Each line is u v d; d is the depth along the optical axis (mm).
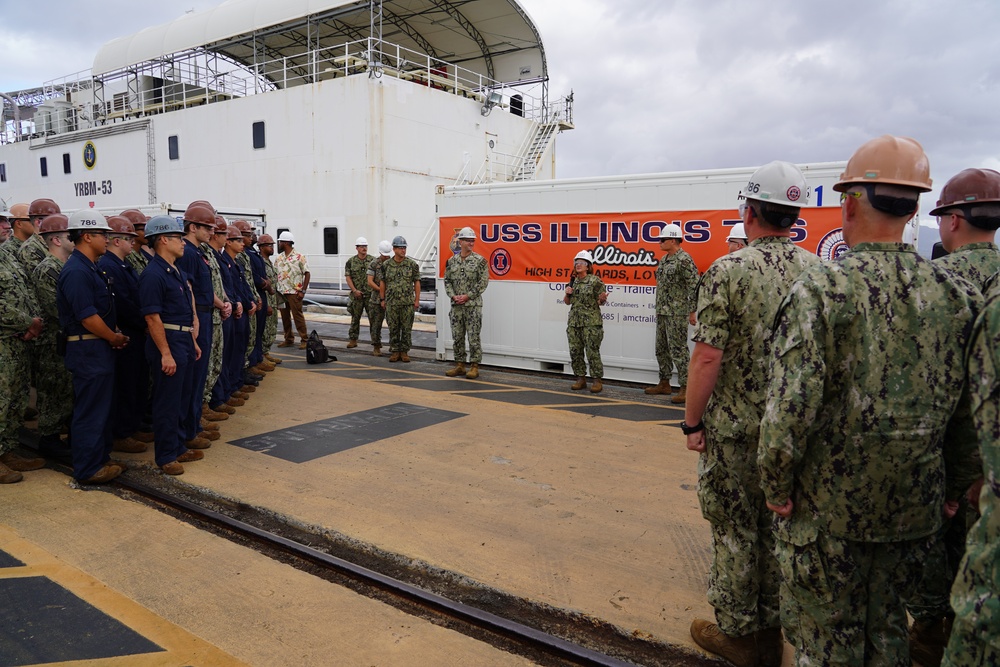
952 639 1405
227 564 3340
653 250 7562
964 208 2607
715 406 2359
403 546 3529
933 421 1717
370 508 4055
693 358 2340
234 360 6836
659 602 2984
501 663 2564
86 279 4219
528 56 21625
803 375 1734
